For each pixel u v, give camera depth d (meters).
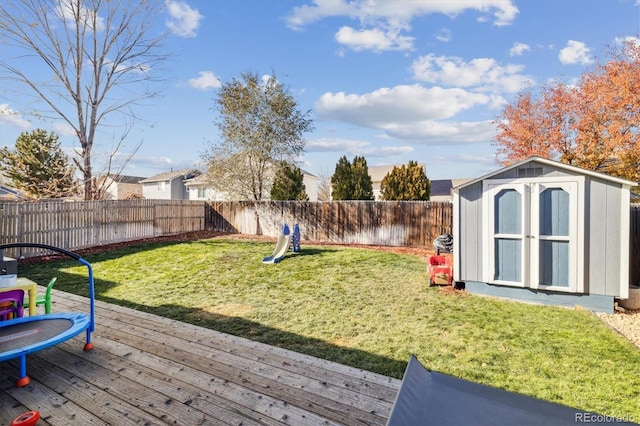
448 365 3.32
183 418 2.07
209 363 2.79
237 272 7.48
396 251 10.64
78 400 2.26
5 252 8.29
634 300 5.20
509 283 5.63
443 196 25.52
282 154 14.59
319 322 4.54
